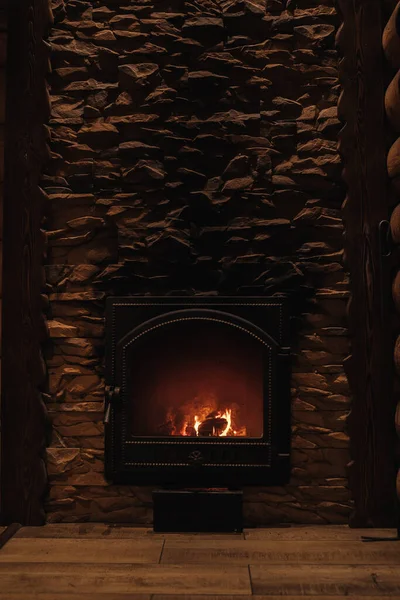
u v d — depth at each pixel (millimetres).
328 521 2943
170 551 2631
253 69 3061
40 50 3049
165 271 3006
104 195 3037
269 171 3021
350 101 3002
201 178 3031
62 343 3006
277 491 2957
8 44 3051
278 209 3021
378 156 2980
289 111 3051
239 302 2945
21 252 2998
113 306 2961
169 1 3088
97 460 2977
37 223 3008
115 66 3086
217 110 3057
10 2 3057
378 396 2930
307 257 2984
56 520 2973
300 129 3033
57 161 3059
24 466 2953
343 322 2977
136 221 3018
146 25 3084
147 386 3021
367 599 2207
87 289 3018
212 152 3041
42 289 2996
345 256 2963
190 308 2957
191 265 2990
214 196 3023
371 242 2963
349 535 2814
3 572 2424
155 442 2885
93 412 2984
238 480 2898
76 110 3066
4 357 2975
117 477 2912
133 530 2885
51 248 3035
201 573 2414
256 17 3072
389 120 2969
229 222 3016
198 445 2881
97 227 3029
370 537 2766
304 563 2510
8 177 3020
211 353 3012
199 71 3061
